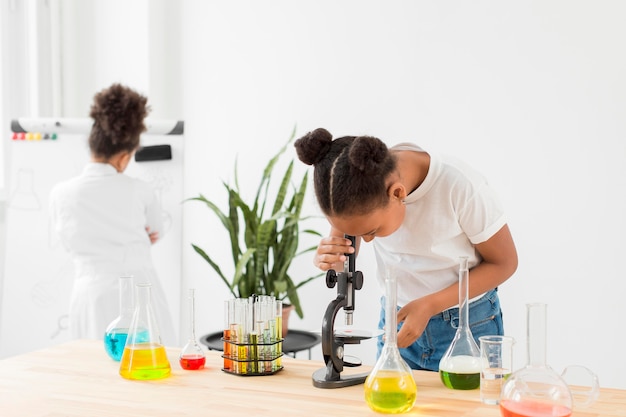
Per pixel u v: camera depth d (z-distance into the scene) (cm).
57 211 319
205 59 399
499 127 340
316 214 376
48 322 376
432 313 175
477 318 204
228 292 397
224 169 397
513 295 341
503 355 148
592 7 323
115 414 142
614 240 323
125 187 321
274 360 173
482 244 191
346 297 168
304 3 375
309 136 163
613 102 321
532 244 337
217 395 154
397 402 139
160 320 335
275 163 358
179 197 369
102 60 416
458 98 347
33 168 382
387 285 146
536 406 126
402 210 171
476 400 151
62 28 418
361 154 152
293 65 380
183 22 403
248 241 338
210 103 399
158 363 168
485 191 187
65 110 420
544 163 334
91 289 313
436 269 199
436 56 350
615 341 324
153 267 337
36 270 379
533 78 334
